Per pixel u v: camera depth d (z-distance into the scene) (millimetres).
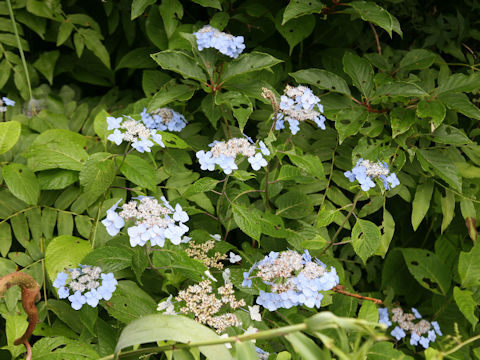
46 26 1681
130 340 1099
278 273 1261
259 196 1522
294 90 1396
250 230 1329
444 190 1519
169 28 1490
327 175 1528
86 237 1410
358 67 1482
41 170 1430
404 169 1529
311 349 1045
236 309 1318
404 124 1446
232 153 1289
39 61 1659
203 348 1117
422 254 1546
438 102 1442
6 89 1646
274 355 1295
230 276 1334
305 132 1558
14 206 1431
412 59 1534
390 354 1323
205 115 1558
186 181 1492
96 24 1649
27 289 1130
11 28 1605
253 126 1611
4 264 1372
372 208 1474
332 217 1386
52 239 1397
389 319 1500
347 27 1616
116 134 1305
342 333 1048
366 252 1362
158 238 1224
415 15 1648
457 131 1474
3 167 1398
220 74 1433
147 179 1359
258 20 1598
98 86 1809
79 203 1438
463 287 1470
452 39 1647
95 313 1289
